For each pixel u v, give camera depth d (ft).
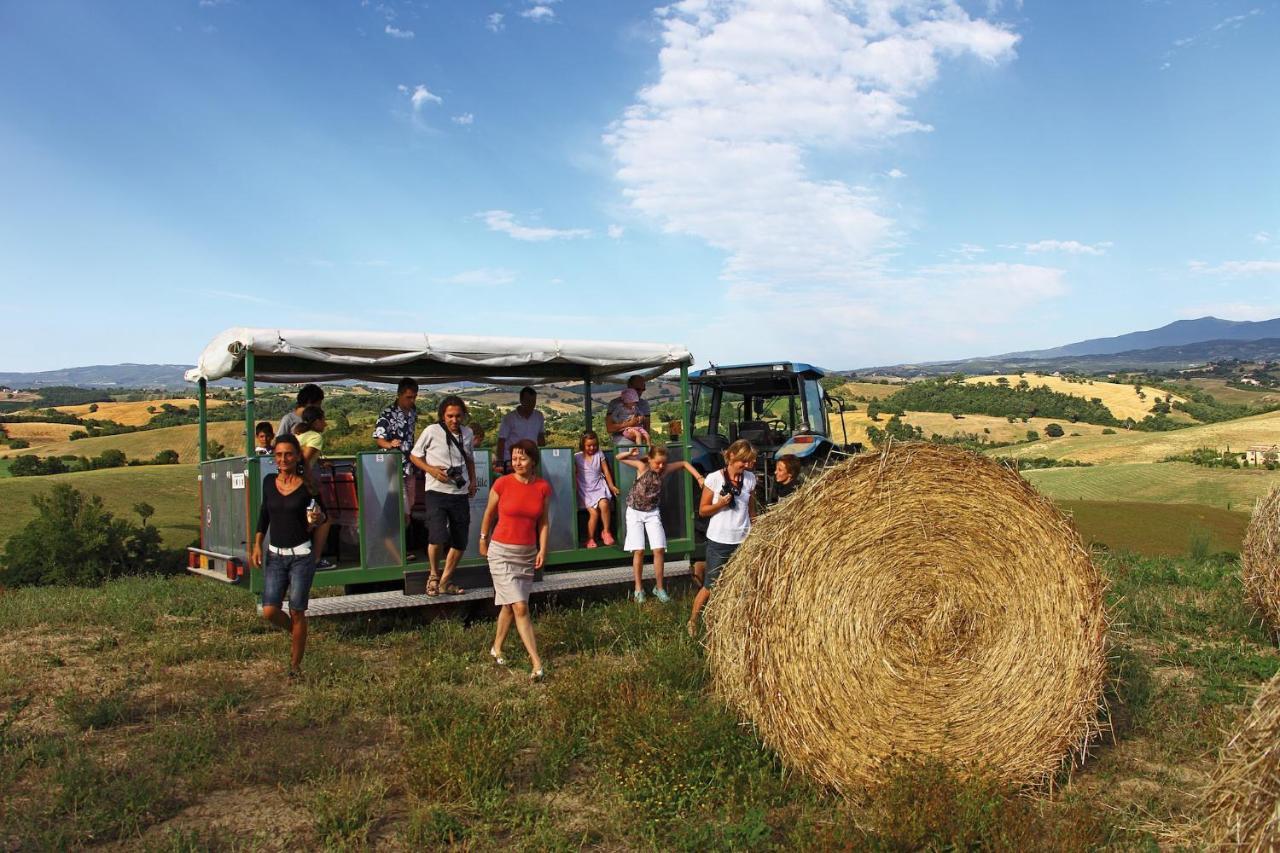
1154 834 14.03
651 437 33.71
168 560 66.85
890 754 16.06
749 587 16.28
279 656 24.06
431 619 28.12
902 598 16.44
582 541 31.76
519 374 34.73
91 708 19.15
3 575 60.85
